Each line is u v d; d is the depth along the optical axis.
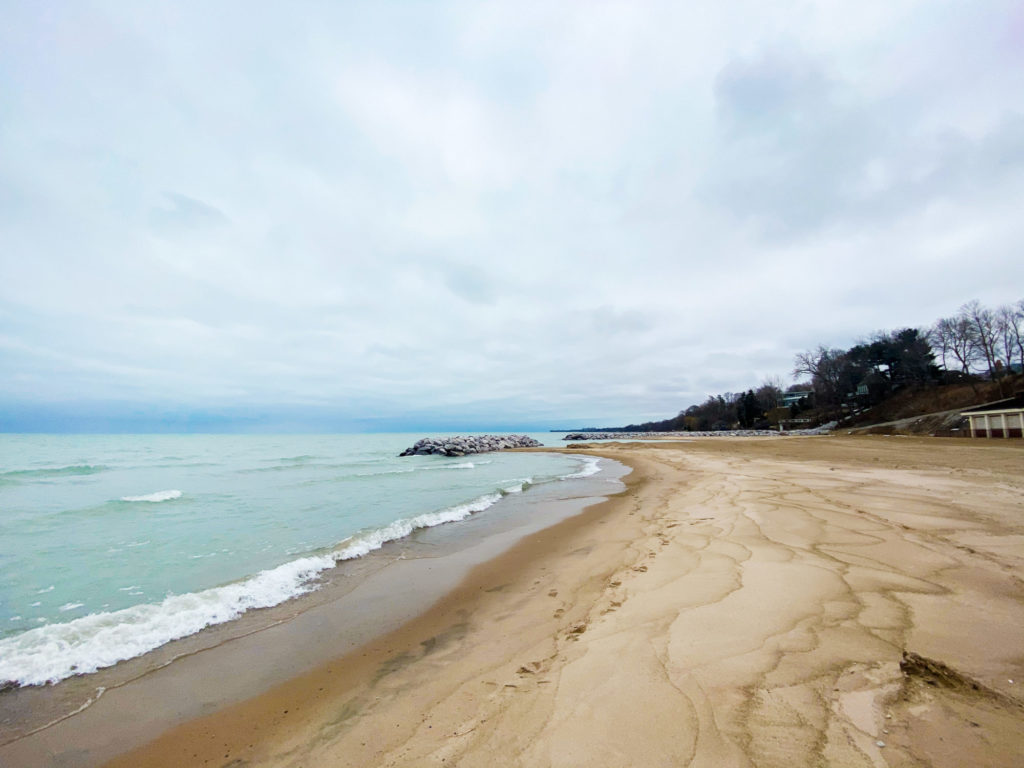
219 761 2.91
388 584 6.42
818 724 2.44
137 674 4.10
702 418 100.31
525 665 3.70
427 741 2.83
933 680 2.76
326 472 22.88
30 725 3.40
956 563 4.89
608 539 8.13
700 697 2.82
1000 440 26.58
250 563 7.35
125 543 8.60
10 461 27.03
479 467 26.27
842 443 29.52
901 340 57.69
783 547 6.03
